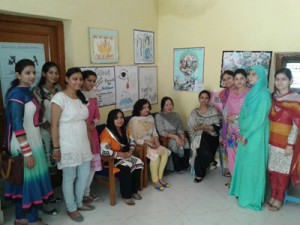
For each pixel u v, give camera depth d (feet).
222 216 7.89
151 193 9.27
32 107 6.51
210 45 11.05
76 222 7.55
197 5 11.12
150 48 12.12
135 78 11.51
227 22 10.48
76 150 7.05
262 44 9.87
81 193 7.87
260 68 7.92
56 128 6.83
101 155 8.26
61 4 8.27
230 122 9.32
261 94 7.84
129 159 8.73
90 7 9.21
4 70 7.75
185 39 11.71
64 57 9.11
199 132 10.46
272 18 9.53
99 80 9.88
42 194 6.97
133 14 10.94
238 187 8.65
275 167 8.07
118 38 10.43
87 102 7.53
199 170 10.06
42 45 8.59
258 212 8.12
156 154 9.45
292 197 8.32
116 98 10.69
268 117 8.09
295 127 7.58
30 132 6.56
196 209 8.27
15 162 6.32
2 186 7.97
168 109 10.74
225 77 9.79
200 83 11.57
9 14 7.50
